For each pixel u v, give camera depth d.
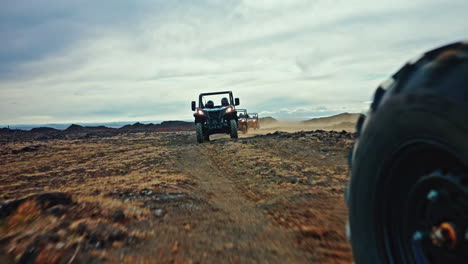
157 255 2.13
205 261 2.07
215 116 13.04
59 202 2.84
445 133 0.98
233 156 7.61
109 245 2.18
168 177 5.42
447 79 0.99
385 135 1.24
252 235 2.55
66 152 12.69
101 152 11.84
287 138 10.18
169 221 2.92
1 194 4.81
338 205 3.26
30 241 2.02
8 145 19.70
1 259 1.86
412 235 1.19
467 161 0.91
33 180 6.25
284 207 3.32
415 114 1.08
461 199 0.99
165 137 21.03
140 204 3.42
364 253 1.35
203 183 5.00
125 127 50.66
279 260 2.07
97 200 3.19
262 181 4.79
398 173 1.25
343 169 5.34
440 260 1.07
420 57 1.19
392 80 1.30
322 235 2.44
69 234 2.19
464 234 0.97
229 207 3.53
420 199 1.16
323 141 8.88
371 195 1.32
